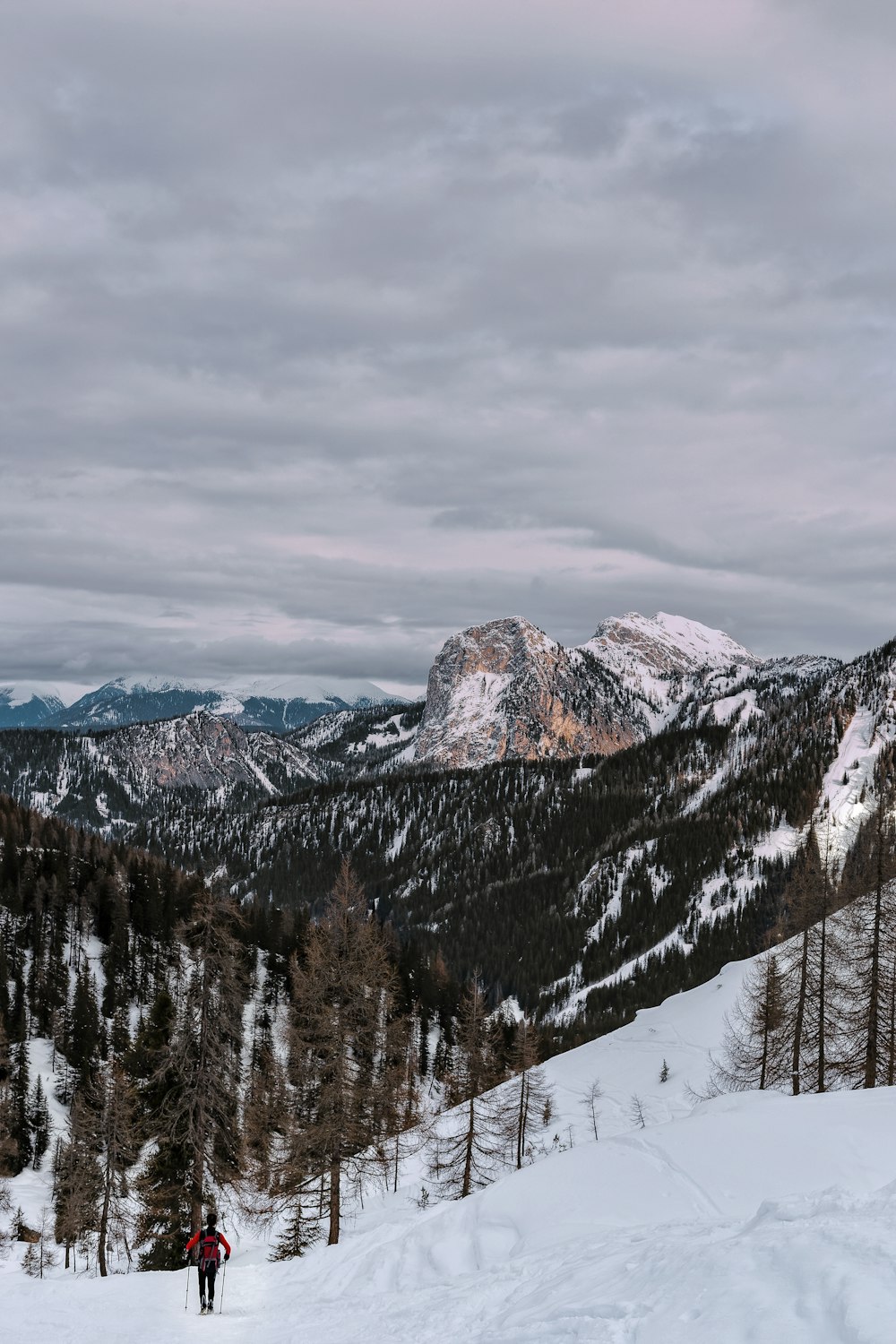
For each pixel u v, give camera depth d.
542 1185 24.25
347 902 33.38
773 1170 23.88
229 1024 32.16
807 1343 8.30
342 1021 32.41
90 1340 18.25
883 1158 23.83
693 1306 10.05
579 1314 11.48
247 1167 35.53
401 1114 53.16
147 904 128.25
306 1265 26.30
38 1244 60.09
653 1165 24.70
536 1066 58.84
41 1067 99.69
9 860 131.88
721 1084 55.59
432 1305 16.69
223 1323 19.86
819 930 41.66
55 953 118.75
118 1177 42.19
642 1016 106.56
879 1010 39.78
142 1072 41.53
